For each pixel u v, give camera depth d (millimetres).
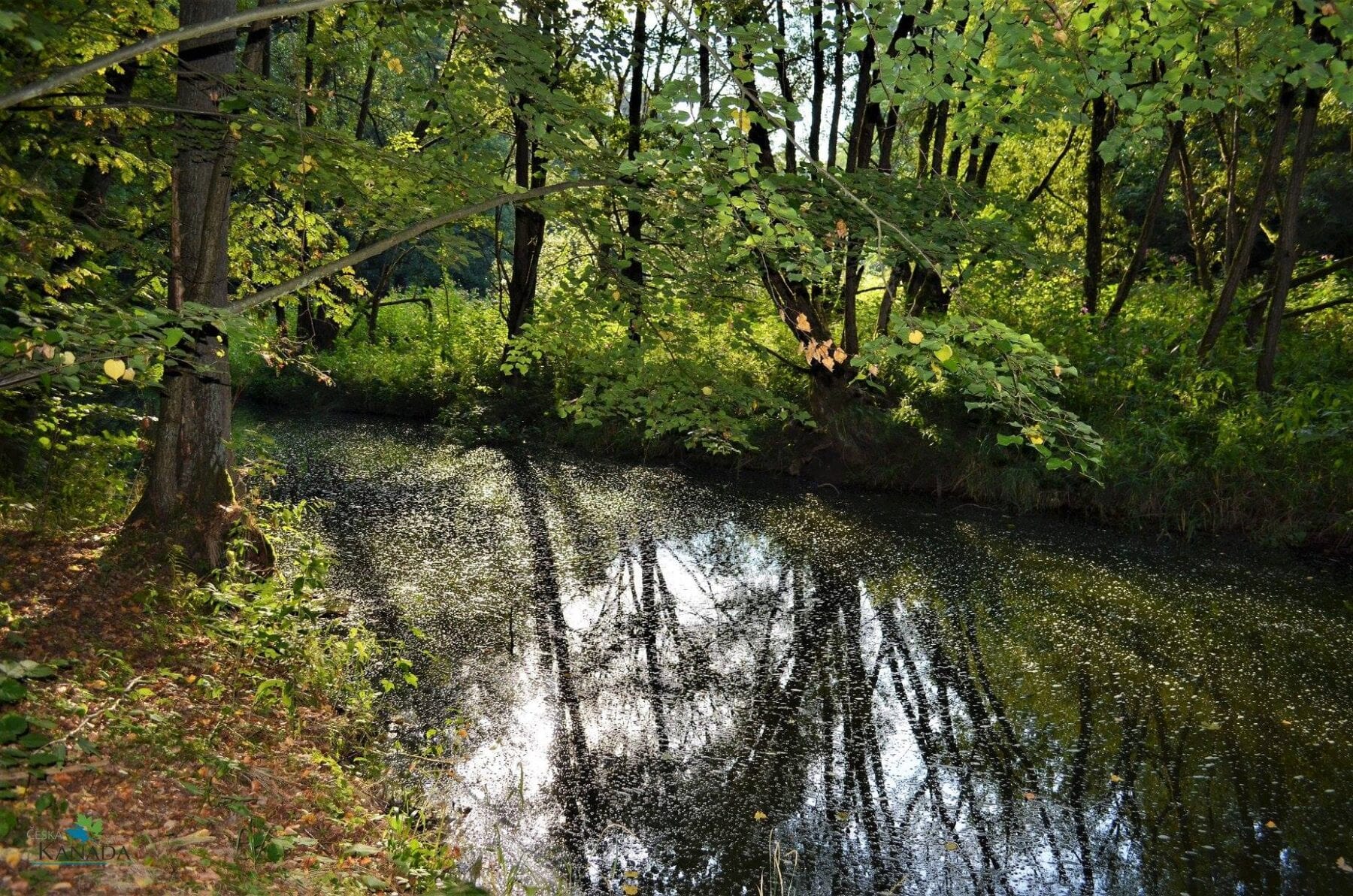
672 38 14906
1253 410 11641
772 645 8055
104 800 3750
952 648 7996
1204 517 11258
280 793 4609
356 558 9844
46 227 7254
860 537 11195
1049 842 5293
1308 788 5785
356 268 26344
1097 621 8578
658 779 5855
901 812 5578
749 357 14945
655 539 11039
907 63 4113
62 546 6820
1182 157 16547
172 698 5137
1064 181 20109
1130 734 6500
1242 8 4156
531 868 4902
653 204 6766
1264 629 8312
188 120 6582
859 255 6180
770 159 7672
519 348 8258
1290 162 16625
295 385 20359
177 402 7129
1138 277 19984
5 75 5363
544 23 7711
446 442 16703
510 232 29531
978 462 12773
